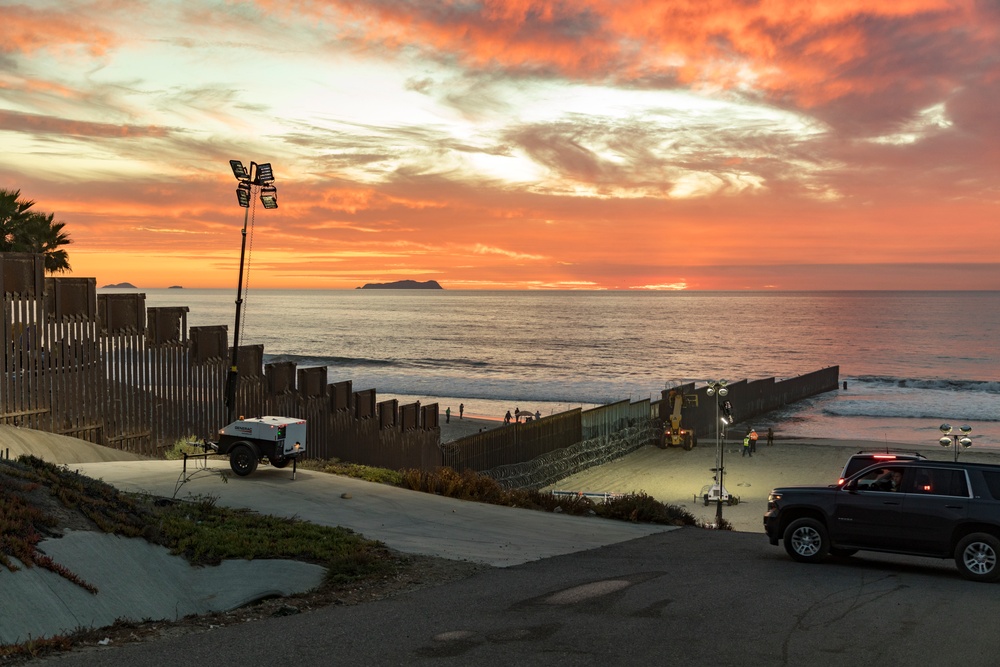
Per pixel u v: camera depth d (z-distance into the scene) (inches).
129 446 899.4
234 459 735.7
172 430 956.6
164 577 429.1
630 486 1833.2
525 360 5984.3
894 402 3737.7
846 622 382.9
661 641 346.3
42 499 447.8
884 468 554.3
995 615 400.5
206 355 1003.9
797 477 1929.1
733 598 434.3
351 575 469.4
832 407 3516.2
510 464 1745.8
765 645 341.7
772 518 586.9
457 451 1550.2
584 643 342.3
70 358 828.6
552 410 3597.4
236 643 340.2
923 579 506.0
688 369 5403.5
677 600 427.2
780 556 607.2
